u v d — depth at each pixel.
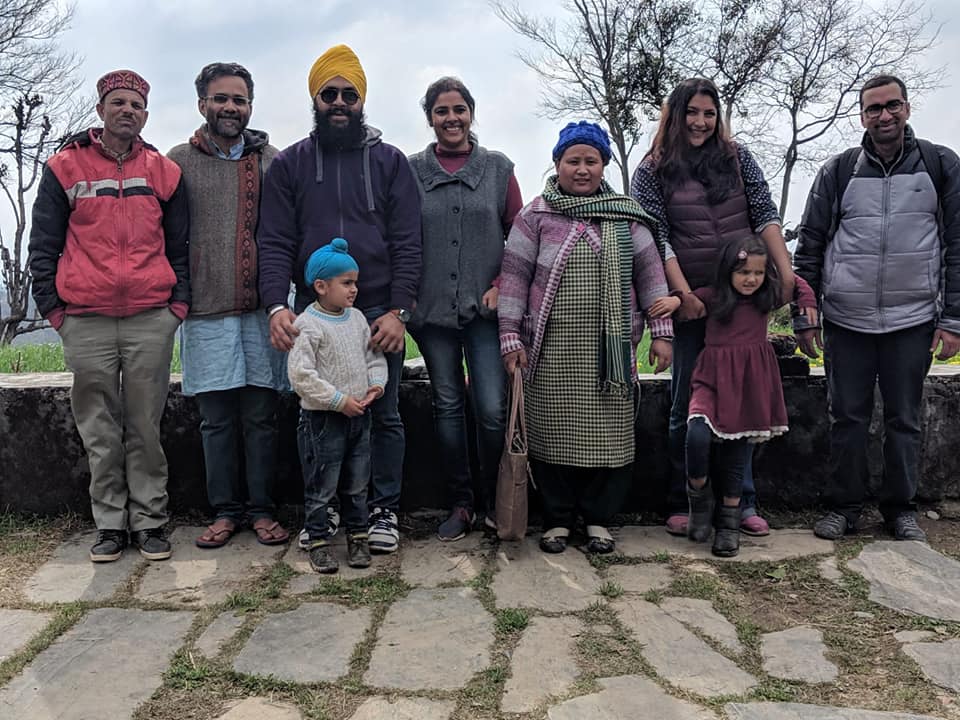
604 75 17.92
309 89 3.38
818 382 3.89
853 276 3.45
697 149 3.45
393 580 3.16
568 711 2.27
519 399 3.34
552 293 3.35
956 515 3.89
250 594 3.03
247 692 2.41
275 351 3.52
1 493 3.85
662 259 3.46
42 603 2.98
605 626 2.77
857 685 2.42
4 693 2.39
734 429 3.32
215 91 3.31
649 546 3.49
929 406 3.93
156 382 3.34
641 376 4.07
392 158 3.44
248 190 3.42
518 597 2.99
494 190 3.52
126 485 3.44
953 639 2.67
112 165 3.23
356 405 3.16
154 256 3.29
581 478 3.66
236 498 3.62
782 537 3.57
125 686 2.43
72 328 3.25
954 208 3.35
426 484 3.92
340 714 2.29
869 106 3.33
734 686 2.40
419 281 3.44
